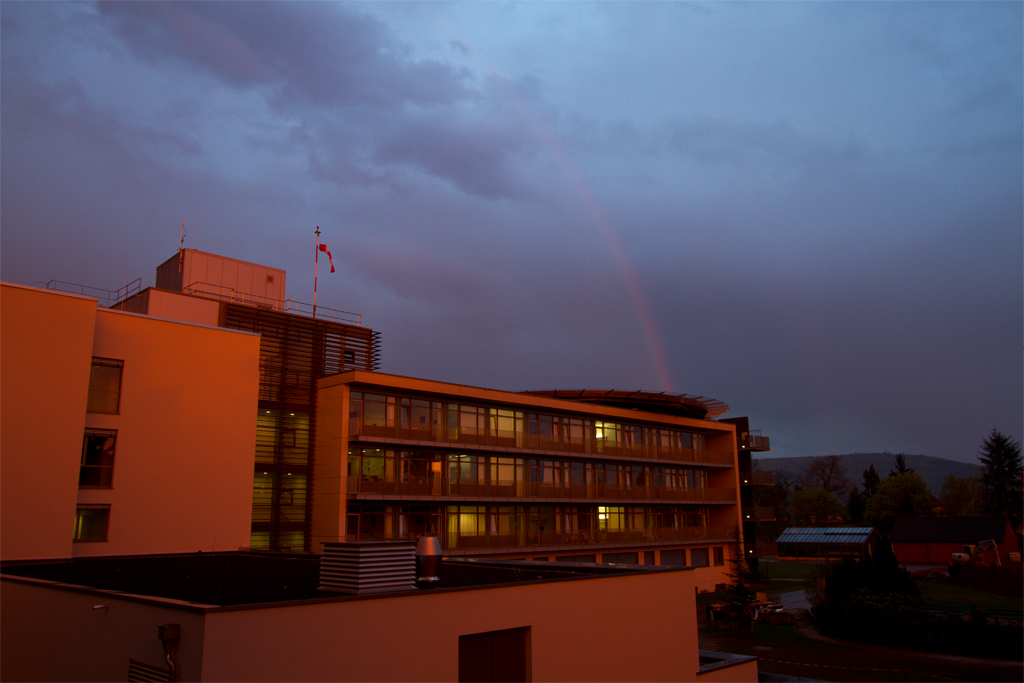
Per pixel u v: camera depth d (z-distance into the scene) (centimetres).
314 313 4134
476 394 4328
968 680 2925
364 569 1388
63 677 1263
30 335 2430
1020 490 9544
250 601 1616
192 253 3988
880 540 4138
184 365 2908
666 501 5641
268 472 3616
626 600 1617
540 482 4722
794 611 4834
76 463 2470
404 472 4000
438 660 1216
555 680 1407
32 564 2319
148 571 2158
